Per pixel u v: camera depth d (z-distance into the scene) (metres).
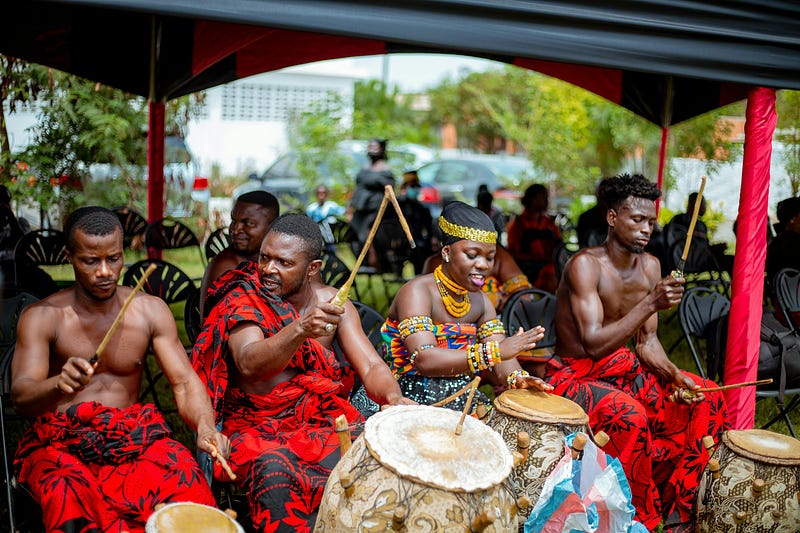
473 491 2.64
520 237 8.74
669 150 12.12
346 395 4.30
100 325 3.31
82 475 3.04
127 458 3.16
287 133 18.28
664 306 3.97
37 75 9.05
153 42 7.42
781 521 3.55
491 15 3.87
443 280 3.95
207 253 7.41
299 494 3.21
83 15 6.53
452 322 3.98
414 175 12.05
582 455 3.26
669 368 4.29
